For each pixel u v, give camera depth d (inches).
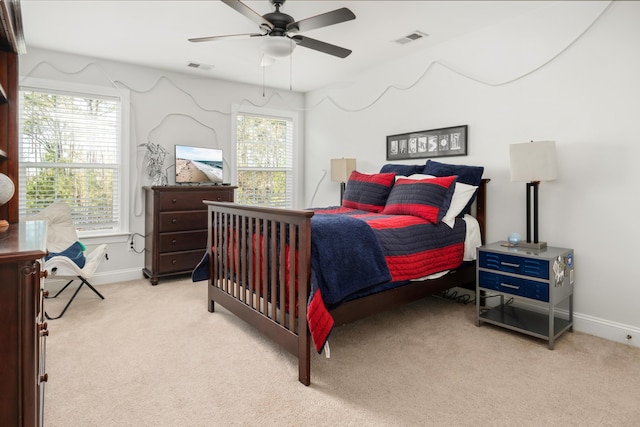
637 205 95.2
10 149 78.7
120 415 65.4
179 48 140.4
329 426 62.9
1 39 73.0
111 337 98.7
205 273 118.7
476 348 93.1
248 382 76.8
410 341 97.3
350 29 125.1
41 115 142.4
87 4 106.4
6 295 34.1
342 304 84.6
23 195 140.3
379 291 93.3
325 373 80.7
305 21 94.4
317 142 200.8
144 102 161.5
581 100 104.3
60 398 70.3
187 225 157.5
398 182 127.5
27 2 105.1
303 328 76.0
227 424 63.3
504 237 123.1
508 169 121.2
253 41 133.6
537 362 85.8
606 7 99.0
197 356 88.1
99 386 74.7
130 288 146.4
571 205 106.9
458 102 134.3
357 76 174.9
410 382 77.0
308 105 205.9
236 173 187.3
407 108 152.4
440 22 120.6
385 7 109.7
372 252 88.1
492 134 125.0
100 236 153.4
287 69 166.4
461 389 74.3
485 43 125.6
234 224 104.3
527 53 115.3
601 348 93.6
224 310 120.9
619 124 97.6
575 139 105.7
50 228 124.3
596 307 102.6
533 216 113.9
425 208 112.6
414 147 149.6
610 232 99.8
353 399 70.9
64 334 100.6
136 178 161.0
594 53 101.6
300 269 76.9
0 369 34.1
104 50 141.9
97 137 153.7
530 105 115.2
